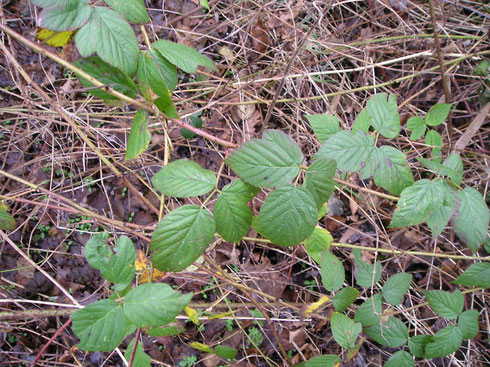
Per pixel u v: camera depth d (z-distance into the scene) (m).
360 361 0.60
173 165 0.37
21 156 0.63
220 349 0.47
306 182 0.38
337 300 0.49
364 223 0.66
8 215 0.48
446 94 0.63
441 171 0.44
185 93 0.69
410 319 0.60
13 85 0.65
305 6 0.73
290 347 0.60
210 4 0.74
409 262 0.66
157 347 0.58
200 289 0.61
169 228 0.36
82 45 0.33
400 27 0.75
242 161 0.37
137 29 0.69
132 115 0.67
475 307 0.64
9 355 0.56
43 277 0.59
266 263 0.63
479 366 0.60
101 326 0.32
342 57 0.73
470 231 0.44
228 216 0.37
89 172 0.64
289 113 0.71
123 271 0.35
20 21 0.67
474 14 0.78
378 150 0.42
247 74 0.72
